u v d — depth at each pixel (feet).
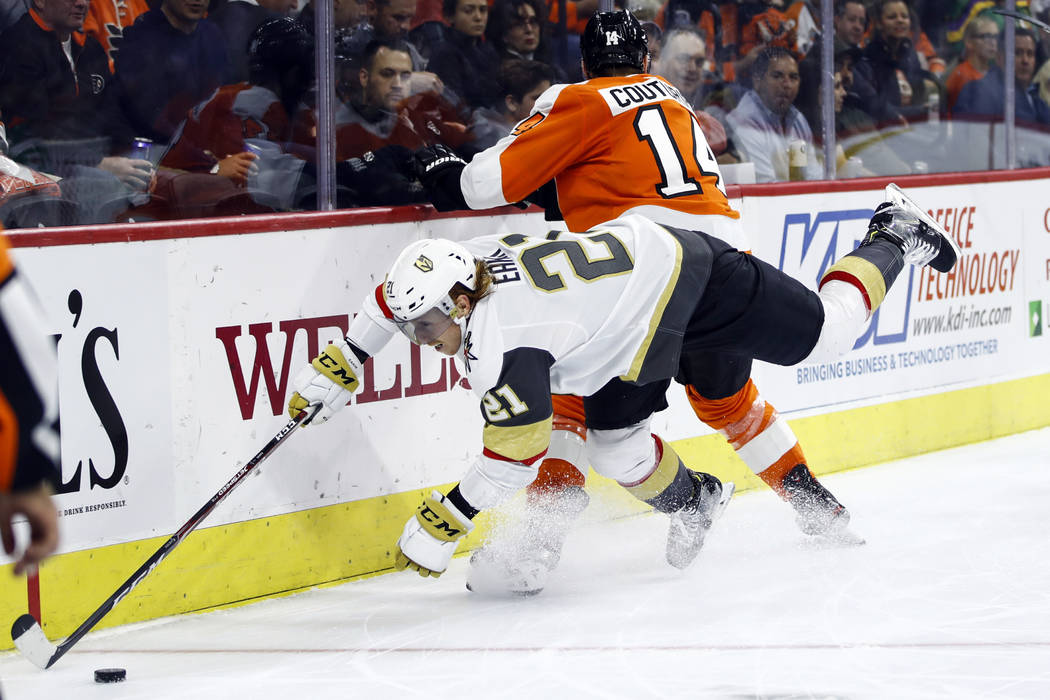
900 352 58.44
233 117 44.52
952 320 60.70
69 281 34.81
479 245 36.94
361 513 41.93
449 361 44.06
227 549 38.70
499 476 34.88
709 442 52.01
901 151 64.64
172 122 43.57
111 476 36.04
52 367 17.94
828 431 55.57
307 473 40.47
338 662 32.78
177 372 37.40
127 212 43.04
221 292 38.24
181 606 37.78
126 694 30.55
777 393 53.52
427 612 37.45
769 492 52.90
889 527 45.60
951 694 28.78
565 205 41.81
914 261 44.45
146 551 36.94
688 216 40.27
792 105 58.54
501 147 40.78
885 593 37.42
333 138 43.55
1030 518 46.24
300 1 45.39
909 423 58.95
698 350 38.96
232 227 38.27
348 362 38.04
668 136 40.93
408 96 47.85
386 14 46.83
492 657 32.73
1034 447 60.70
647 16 54.49
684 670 31.09
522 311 34.68
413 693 30.12
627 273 36.19
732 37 56.75
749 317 38.24
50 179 41.27
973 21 66.03
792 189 53.72
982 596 36.78
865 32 62.08
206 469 38.24
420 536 35.50
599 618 35.96
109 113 42.42
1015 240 63.67
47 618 34.86
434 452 43.93
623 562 42.37
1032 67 69.10
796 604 36.65
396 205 47.98
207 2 43.52
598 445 40.04
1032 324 64.95
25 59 40.50
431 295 33.76
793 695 29.01
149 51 42.73
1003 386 63.31
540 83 52.08
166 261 36.88
